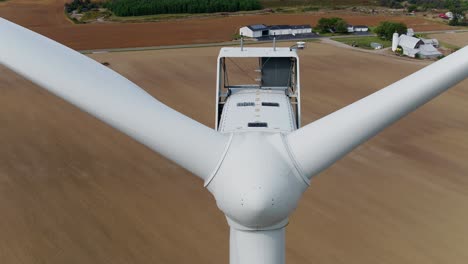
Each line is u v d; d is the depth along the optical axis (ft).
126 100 20.86
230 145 20.67
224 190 19.81
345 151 20.85
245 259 21.13
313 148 20.56
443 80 21.21
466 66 21.16
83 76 20.99
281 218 19.88
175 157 21.22
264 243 20.79
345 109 21.36
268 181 19.04
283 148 20.54
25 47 21.03
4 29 21.50
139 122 20.79
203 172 20.93
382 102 20.90
